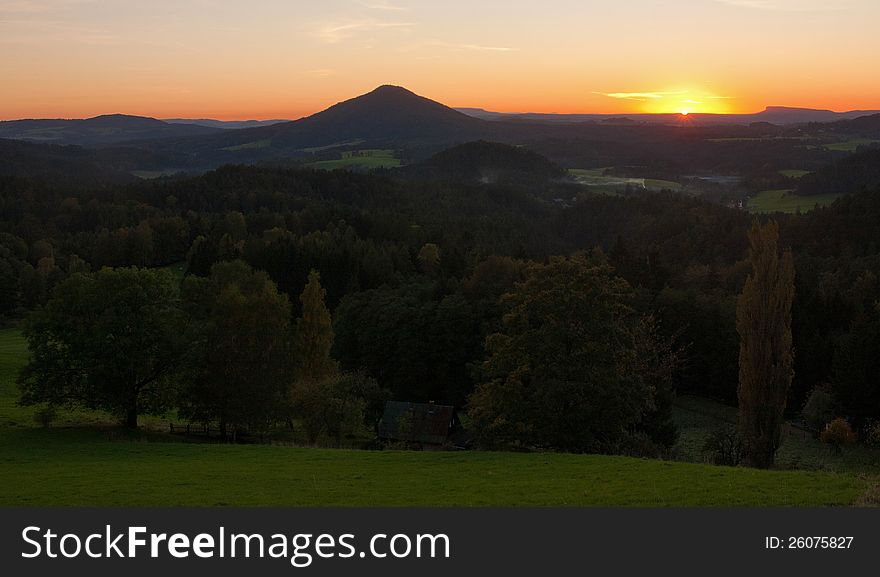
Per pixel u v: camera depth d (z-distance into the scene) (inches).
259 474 1219.2
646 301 3467.0
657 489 1056.2
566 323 1528.1
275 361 1963.6
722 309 3410.4
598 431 1514.5
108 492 1111.6
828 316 3447.3
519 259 4849.9
